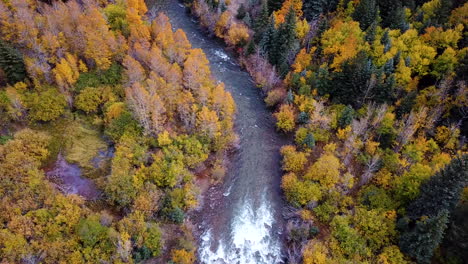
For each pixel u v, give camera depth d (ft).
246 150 223.30
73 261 142.41
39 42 205.36
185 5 356.59
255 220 189.37
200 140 206.18
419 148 198.59
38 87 195.62
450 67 229.66
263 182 207.00
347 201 185.16
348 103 232.32
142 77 213.25
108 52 217.36
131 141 187.83
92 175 182.09
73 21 220.02
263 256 176.76
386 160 197.98
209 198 195.52
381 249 166.91
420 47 244.63
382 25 288.10
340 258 163.02
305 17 310.65
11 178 157.38
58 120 196.34
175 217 174.91
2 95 185.57
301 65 256.32
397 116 220.64
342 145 215.92
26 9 210.38
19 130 185.47
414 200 175.22
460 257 154.40
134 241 157.79
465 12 261.85
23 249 138.82
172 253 163.94
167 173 182.19
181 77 221.25
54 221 150.00
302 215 183.52
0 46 187.01
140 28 234.17
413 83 230.68
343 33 264.31
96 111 205.77
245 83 276.82
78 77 208.74
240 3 346.74
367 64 222.69
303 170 206.39
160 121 199.72
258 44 288.71
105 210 166.30
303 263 166.50
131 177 174.40
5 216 146.00
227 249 176.86
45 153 176.86
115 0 263.70
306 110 232.12
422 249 154.10
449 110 219.00
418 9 288.30
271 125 242.78
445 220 145.48
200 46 307.99
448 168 158.61
